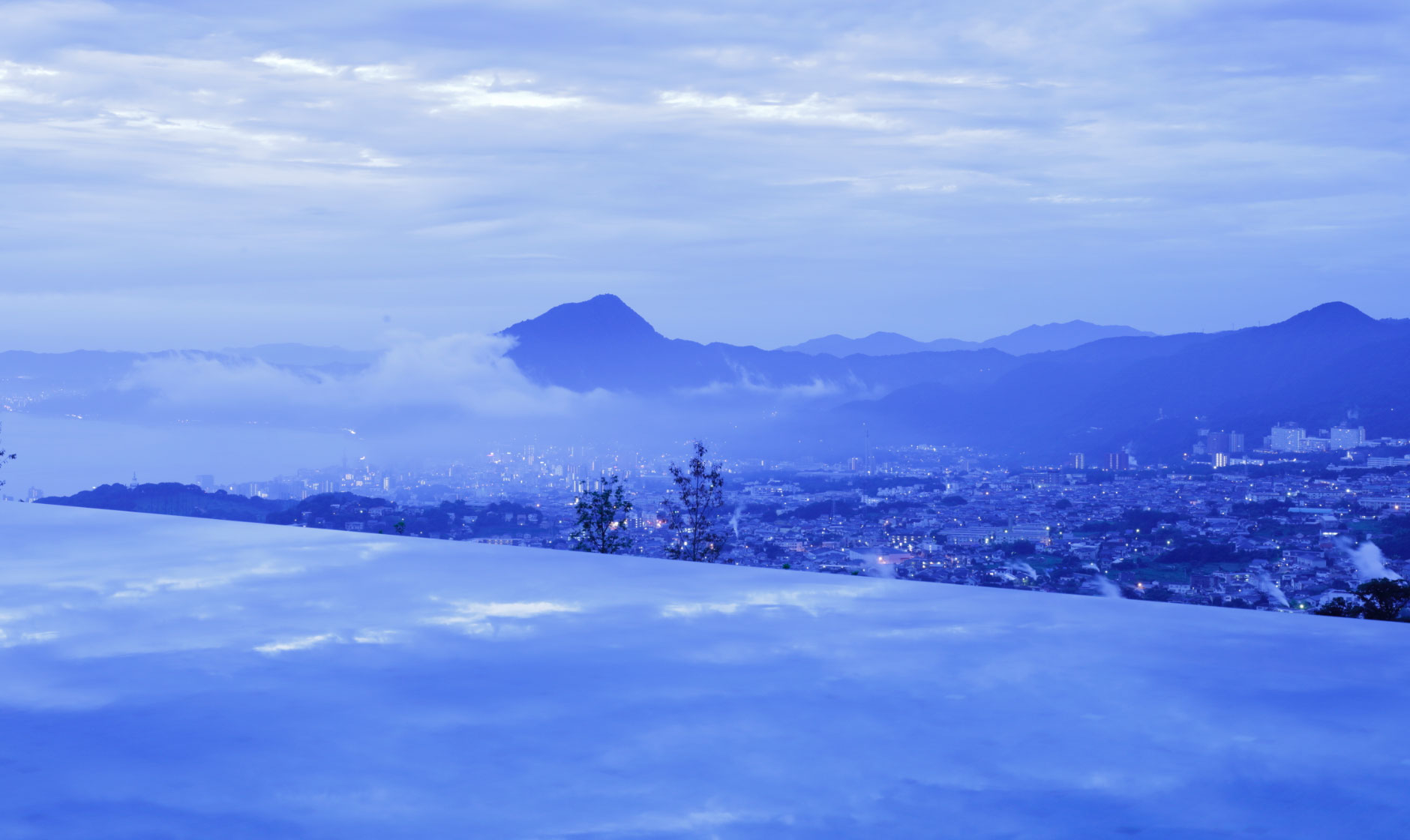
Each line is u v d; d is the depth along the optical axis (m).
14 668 2.14
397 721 1.74
